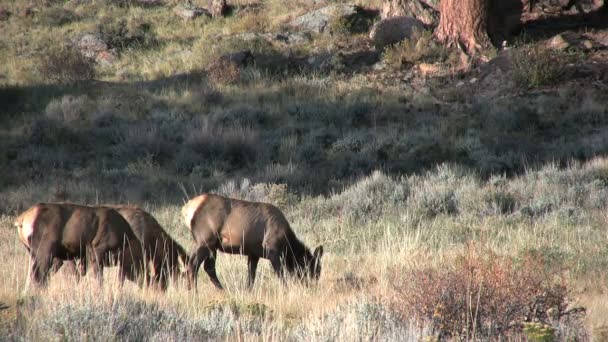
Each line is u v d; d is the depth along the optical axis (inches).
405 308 819.4
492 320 786.2
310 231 1788.9
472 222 1814.7
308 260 1184.2
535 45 3240.7
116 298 843.4
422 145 2701.8
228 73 3624.5
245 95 3476.9
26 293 927.7
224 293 1060.5
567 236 1493.6
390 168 2596.0
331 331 764.0
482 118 2942.9
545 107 2950.3
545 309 812.0
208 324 808.9
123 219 1051.9
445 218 1884.8
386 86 3380.9
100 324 745.6
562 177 2197.3
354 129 3031.5
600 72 3129.9
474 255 920.3
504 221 1786.4
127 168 2728.8
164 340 740.7
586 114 2871.6
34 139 3070.9
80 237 1018.1
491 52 3405.5
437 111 3097.9
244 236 1119.6
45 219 1011.9
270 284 1133.7
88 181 2586.1
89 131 3129.9
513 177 2415.1
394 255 1302.9
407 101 3233.3
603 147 2519.7
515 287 799.1
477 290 791.1
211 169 2689.5
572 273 1138.7
